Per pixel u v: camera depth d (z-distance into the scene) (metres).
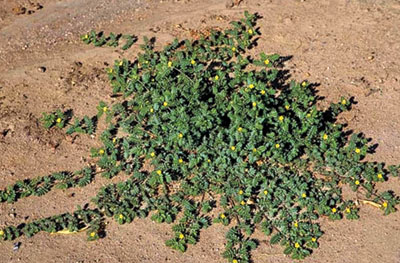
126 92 1.59
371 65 1.65
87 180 1.45
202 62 1.68
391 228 1.33
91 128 1.55
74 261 1.33
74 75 1.70
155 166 1.43
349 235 1.33
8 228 1.38
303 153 1.45
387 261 1.28
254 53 1.71
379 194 1.38
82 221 1.39
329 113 1.54
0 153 1.54
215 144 1.42
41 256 1.34
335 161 1.42
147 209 1.39
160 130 1.48
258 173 1.39
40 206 1.43
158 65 1.61
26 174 1.49
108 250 1.34
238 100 1.44
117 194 1.42
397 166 1.42
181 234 1.33
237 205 1.36
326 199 1.36
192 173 1.43
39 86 1.68
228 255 1.30
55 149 1.54
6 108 1.64
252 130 1.40
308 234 1.32
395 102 1.56
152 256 1.33
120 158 1.49
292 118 1.46
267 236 1.33
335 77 1.63
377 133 1.50
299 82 1.62
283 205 1.37
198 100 1.49
